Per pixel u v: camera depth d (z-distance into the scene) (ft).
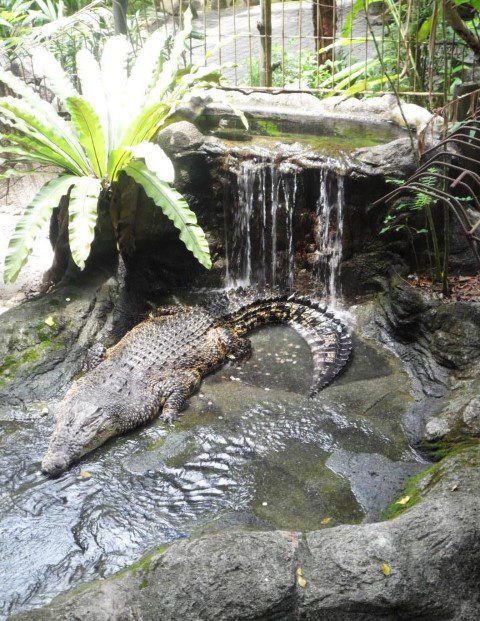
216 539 10.75
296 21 41.37
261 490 13.91
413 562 10.32
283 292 21.49
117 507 13.53
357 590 9.98
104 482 14.32
